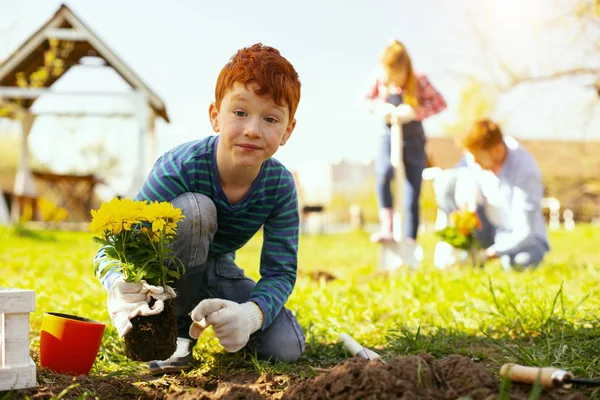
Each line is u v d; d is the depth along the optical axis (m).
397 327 3.05
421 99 6.31
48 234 10.05
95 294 4.00
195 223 2.27
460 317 3.26
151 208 1.99
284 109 2.18
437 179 6.53
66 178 13.77
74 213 14.51
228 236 2.54
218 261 2.65
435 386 1.68
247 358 2.51
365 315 3.54
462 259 5.84
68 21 11.17
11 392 1.81
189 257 2.31
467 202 6.05
